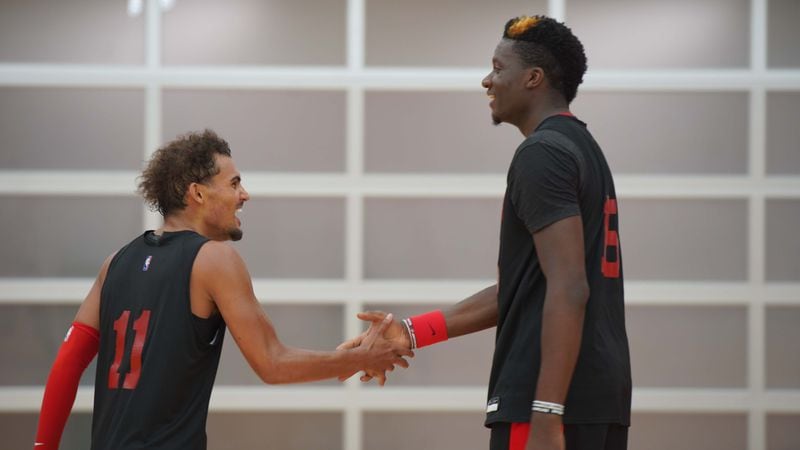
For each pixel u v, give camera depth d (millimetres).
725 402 8133
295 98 8266
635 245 8188
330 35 8273
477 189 8234
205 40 8266
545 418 3559
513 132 8250
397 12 8281
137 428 3971
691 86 8219
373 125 8266
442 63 8266
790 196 8188
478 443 8164
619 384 3859
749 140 8211
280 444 8141
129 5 8250
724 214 8203
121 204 8211
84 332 4375
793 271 8180
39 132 8188
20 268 8172
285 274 8219
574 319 3584
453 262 8234
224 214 4453
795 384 8148
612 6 8242
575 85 4133
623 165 8219
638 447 8141
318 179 8242
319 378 4539
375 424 8172
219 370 8172
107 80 8219
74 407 8039
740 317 8180
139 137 8219
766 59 8234
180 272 4133
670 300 8156
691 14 8242
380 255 8242
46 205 8188
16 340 8141
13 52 8195
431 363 8211
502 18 8273
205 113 8234
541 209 3695
